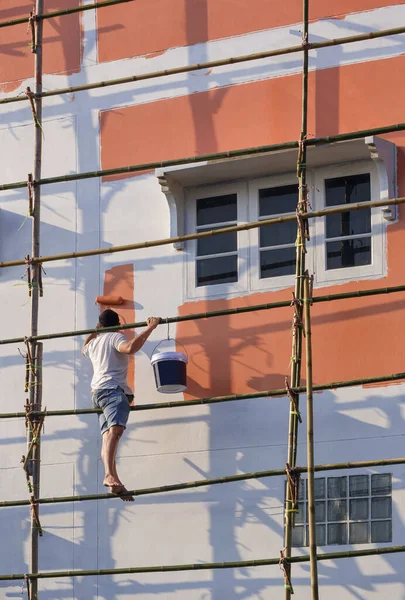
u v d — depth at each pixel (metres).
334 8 12.02
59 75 13.21
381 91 11.70
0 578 11.45
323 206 11.83
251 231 12.09
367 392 11.23
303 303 10.70
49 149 13.08
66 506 12.12
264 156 11.61
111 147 12.80
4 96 13.46
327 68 11.93
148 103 12.72
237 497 11.48
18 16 13.55
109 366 11.40
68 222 12.84
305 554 11.14
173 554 11.59
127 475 11.95
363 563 10.88
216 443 11.70
